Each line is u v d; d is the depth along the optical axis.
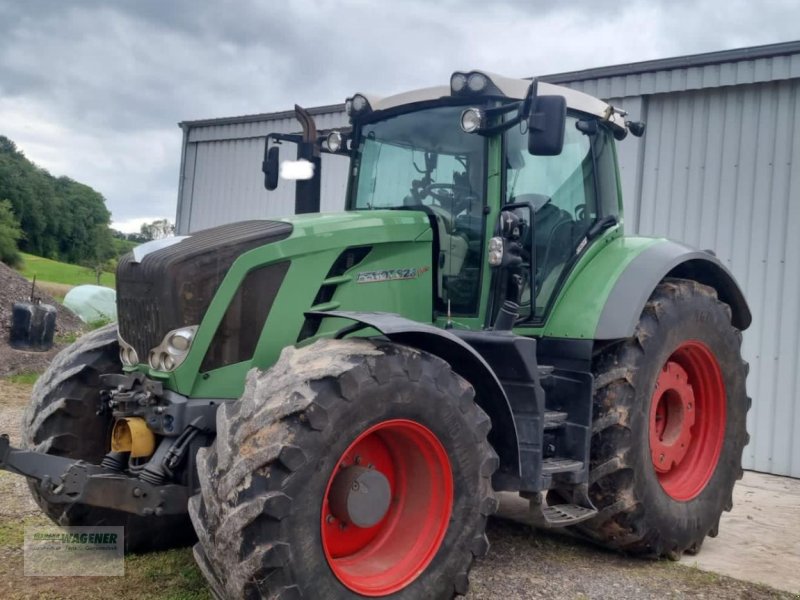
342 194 9.98
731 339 4.73
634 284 4.22
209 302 3.33
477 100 4.10
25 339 10.16
